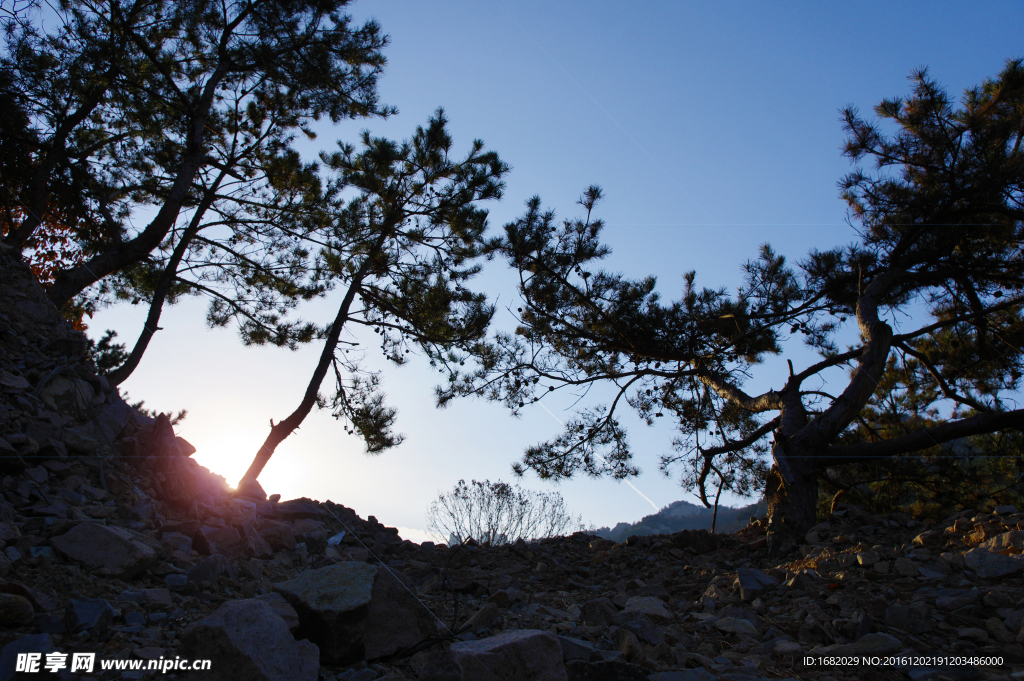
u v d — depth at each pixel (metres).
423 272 13.52
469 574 6.79
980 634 4.97
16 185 13.11
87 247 13.86
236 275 14.01
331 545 7.82
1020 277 11.55
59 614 3.89
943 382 12.74
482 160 13.68
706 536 10.44
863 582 6.39
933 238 11.52
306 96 13.88
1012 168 10.30
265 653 3.48
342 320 13.48
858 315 11.17
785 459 9.98
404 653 4.42
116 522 6.01
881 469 11.85
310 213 13.70
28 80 12.16
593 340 13.60
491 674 3.72
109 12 12.70
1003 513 8.31
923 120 11.34
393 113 14.14
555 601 6.34
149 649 3.66
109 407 7.82
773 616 5.88
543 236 12.36
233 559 5.99
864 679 4.37
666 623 5.74
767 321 13.00
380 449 13.18
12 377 7.22
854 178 11.80
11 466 5.88
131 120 13.70
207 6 13.17
